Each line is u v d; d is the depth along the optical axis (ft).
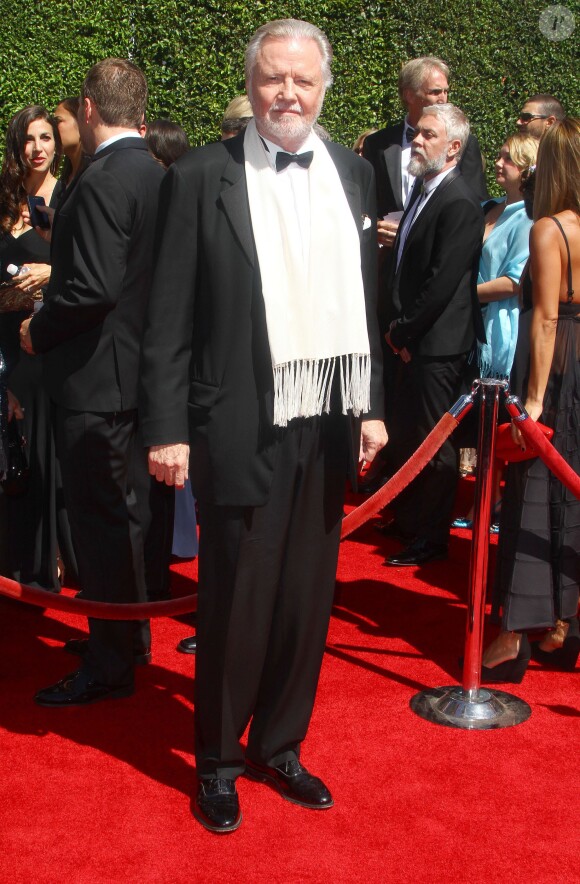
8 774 9.27
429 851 8.16
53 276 10.26
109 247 9.70
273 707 8.95
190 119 26.58
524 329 11.43
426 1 26.71
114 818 8.59
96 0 25.55
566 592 11.25
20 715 10.46
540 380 10.97
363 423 8.79
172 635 12.62
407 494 15.66
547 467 10.86
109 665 10.75
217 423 8.13
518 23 27.20
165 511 12.47
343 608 13.58
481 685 11.31
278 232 8.05
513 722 10.35
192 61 26.25
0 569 13.41
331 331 8.19
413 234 14.70
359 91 27.02
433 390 14.66
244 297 8.05
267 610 8.50
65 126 14.21
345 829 8.46
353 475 8.60
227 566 8.32
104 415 10.21
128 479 10.70
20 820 8.54
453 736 10.07
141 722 10.34
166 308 8.07
